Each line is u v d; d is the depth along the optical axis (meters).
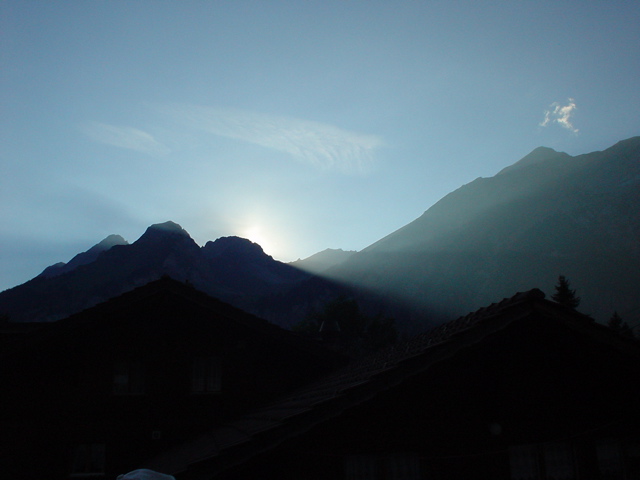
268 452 7.99
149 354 16.34
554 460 8.71
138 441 15.78
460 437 8.44
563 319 8.28
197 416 16.06
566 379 8.94
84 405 15.80
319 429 8.14
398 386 8.44
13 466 15.15
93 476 15.43
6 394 15.63
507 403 8.68
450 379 8.62
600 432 8.81
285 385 16.61
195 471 7.05
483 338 8.04
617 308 150.38
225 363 16.58
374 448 8.18
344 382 9.79
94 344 16.25
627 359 8.71
